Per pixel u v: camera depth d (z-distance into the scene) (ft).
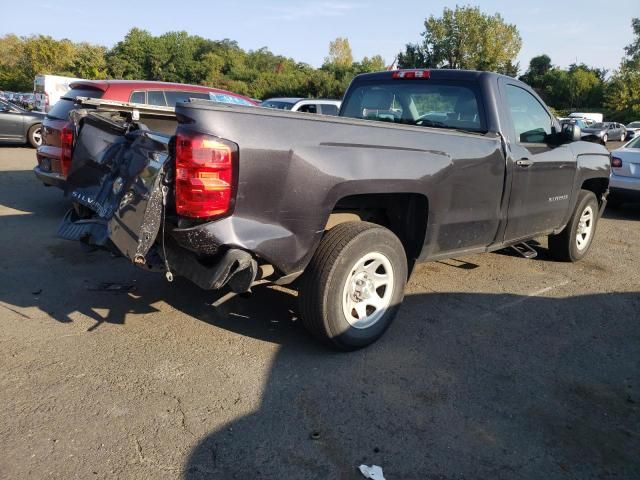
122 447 8.70
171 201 9.87
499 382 11.32
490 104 14.73
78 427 9.11
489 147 14.06
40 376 10.57
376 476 8.34
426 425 9.71
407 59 192.44
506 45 183.62
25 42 224.74
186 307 14.11
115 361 11.28
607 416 10.32
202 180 9.31
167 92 26.73
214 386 10.55
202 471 8.28
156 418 9.47
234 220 9.73
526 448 9.24
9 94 138.82
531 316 14.97
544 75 266.57
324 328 11.42
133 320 13.24
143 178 10.12
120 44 229.66
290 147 10.04
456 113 15.35
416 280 17.40
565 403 10.68
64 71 212.02
